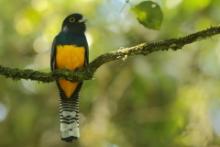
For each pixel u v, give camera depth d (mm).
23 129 16719
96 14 14961
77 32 10367
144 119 16156
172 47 8508
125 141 15789
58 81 9656
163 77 16031
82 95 16297
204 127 14219
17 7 16188
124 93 16516
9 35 16297
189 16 14844
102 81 16594
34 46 16062
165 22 15016
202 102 14945
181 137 14180
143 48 8586
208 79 15805
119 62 16516
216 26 8414
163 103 16219
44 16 14984
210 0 13906
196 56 16141
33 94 16938
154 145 15375
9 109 16844
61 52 10062
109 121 16203
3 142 16656
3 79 16859
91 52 14320
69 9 14773
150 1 8727
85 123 16203
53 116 16906
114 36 15148
